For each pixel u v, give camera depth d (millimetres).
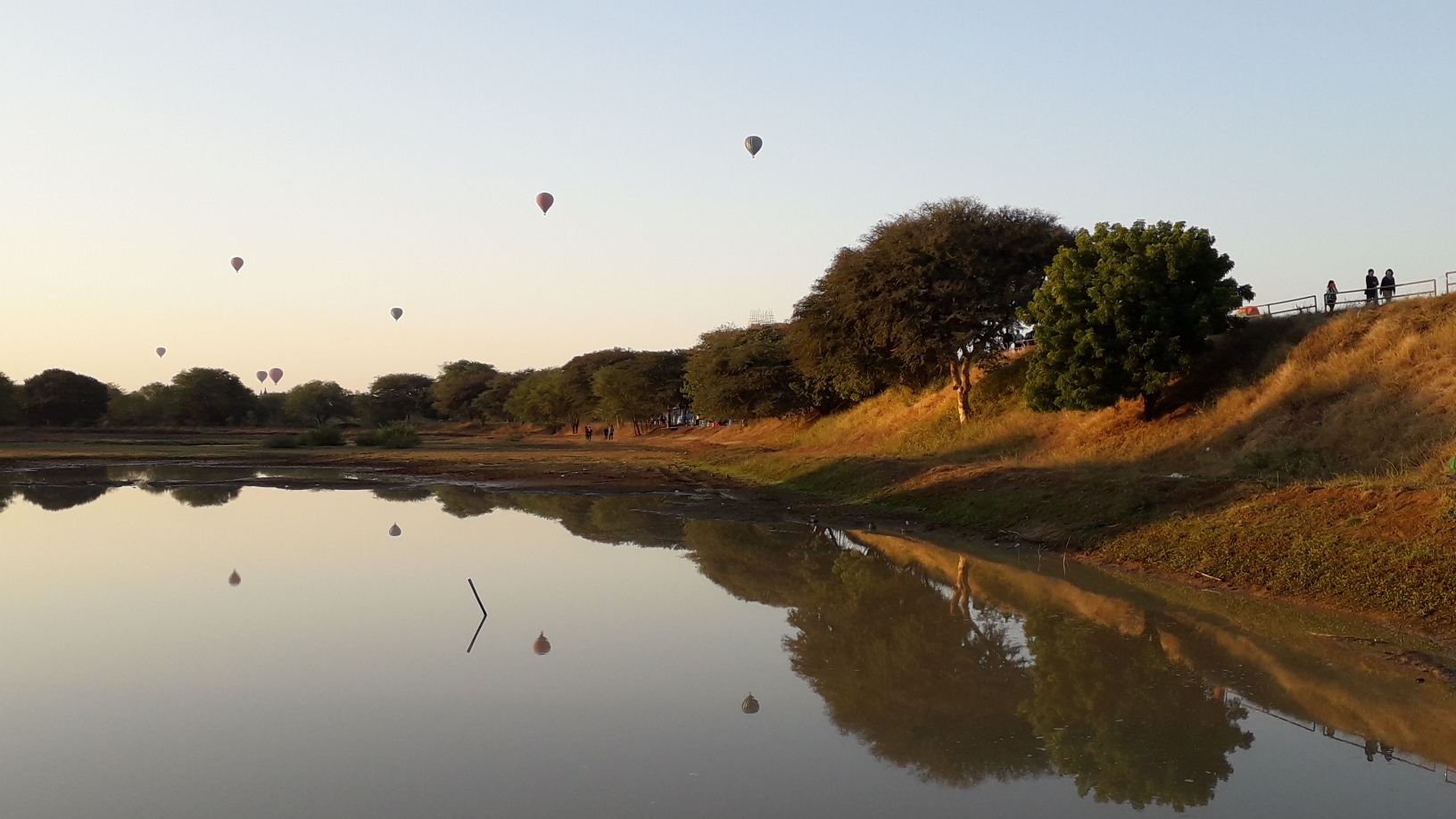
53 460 54688
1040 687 10695
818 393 58125
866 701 10180
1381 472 18766
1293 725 9320
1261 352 28344
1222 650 12141
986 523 23719
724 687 10719
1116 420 30688
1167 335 27016
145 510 29938
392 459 57219
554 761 8352
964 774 8109
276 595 16094
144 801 7477
